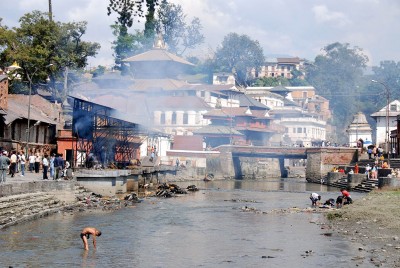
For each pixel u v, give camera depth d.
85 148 85.62
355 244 40.94
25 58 117.62
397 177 82.38
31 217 47.84
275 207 68.81
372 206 58.06
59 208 55.41
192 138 144.50
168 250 38.59
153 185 101.81
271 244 41.34
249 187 111.25
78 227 45.88
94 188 68.94
